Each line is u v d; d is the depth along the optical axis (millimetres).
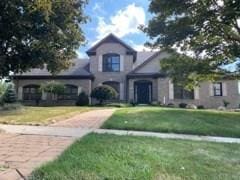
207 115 14852
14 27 11445
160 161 5547
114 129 10375
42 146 6699
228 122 13172
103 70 30703
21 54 14031
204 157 6223
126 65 30484
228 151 7113
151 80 29688
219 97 29109
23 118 12852
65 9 13734
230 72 19672
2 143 7043
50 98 30359
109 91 26984
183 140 8438
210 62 19000
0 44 12852
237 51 17203
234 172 5242
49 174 4441
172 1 16891
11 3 10508
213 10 16016
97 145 6621
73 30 15086
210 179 4715
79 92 30062
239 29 17406
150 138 8227
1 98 22125
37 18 11805
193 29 17344
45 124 11164
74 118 13477
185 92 29031
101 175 4492
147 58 31688
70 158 5383
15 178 4293
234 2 12133
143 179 4430
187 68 18734
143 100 29797
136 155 5840
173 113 14922
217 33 17406
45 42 13281
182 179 4629
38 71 30984
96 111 17391
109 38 30969
